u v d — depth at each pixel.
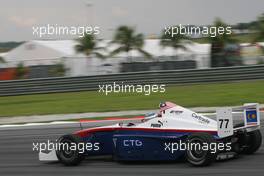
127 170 8.38
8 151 11.16
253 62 28.22
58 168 9.06
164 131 8.45
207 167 8.02
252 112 8.43
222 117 7.88
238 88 21.22
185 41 34.88
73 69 29.47
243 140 8.70
